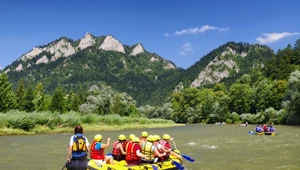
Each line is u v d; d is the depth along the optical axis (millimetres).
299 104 57469
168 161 13289
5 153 19797
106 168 10953
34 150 21422
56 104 77125
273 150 20812
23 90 72000
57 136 34500
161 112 118875
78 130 10508
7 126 38219
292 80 61938
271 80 94562
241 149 21609
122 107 82750
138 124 64562
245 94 86000
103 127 51594
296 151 20125
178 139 30547
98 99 75312
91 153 11836
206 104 95125
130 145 12273
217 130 47938
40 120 41781
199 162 16297
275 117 66000
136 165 11906
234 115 84062
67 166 10359
